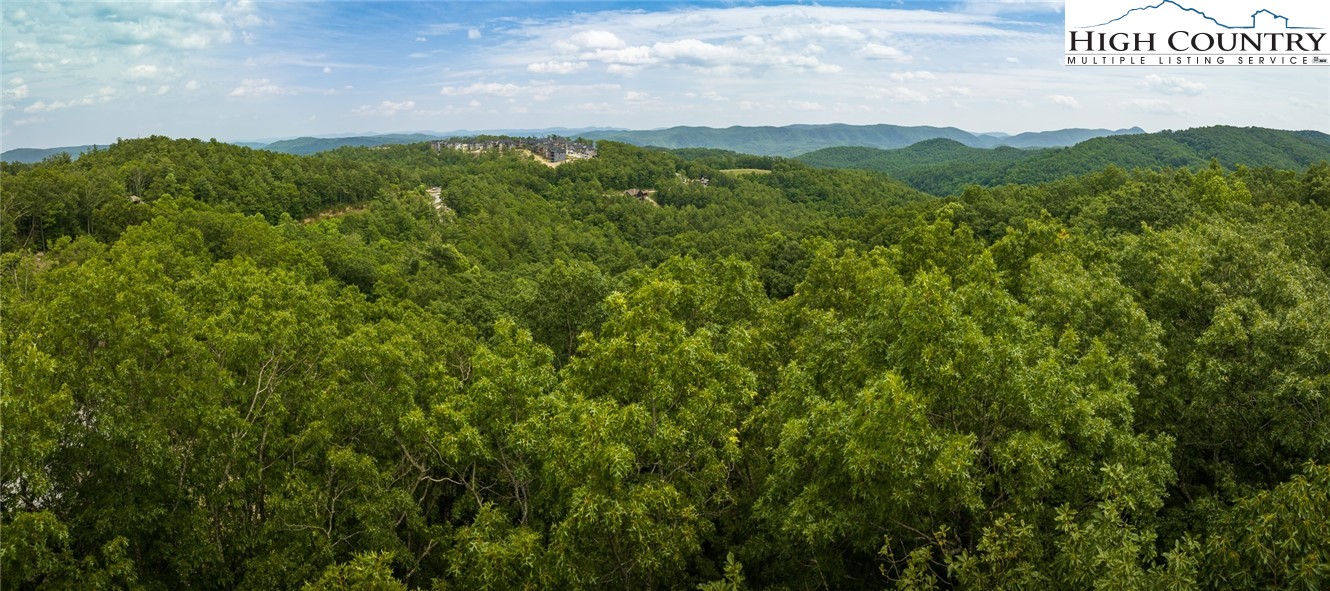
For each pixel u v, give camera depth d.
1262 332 20.84
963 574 15.06
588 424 18.12
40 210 85.44
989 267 30.16
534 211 188.12
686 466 22.19
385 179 168.75
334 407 23.08
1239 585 13.76
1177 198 63.44
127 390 19.92
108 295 21.88
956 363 17.94
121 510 18.11
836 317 31.52
